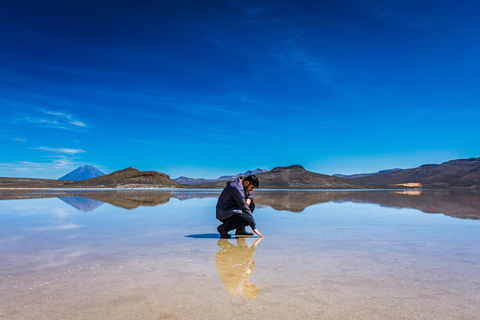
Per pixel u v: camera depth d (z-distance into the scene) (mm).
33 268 2602
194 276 2375
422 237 4195
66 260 2895
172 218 6523
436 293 2004
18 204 10453
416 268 2617
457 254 3156
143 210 8367
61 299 1881
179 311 1695
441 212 7750
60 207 9234
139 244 3715
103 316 1633
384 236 4289
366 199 14281
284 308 1740
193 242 3879
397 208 9039
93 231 4730
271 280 2268
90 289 2066
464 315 1662
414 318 1620
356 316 1637
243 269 2578
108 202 11641
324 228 5086
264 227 5230
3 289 2066
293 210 8547
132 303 1814
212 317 1614
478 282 2236
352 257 3025
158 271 2518
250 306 1768
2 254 3139
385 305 1796
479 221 5965
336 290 2049
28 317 1618
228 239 4125
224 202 4496
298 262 2832
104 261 2859
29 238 4098
